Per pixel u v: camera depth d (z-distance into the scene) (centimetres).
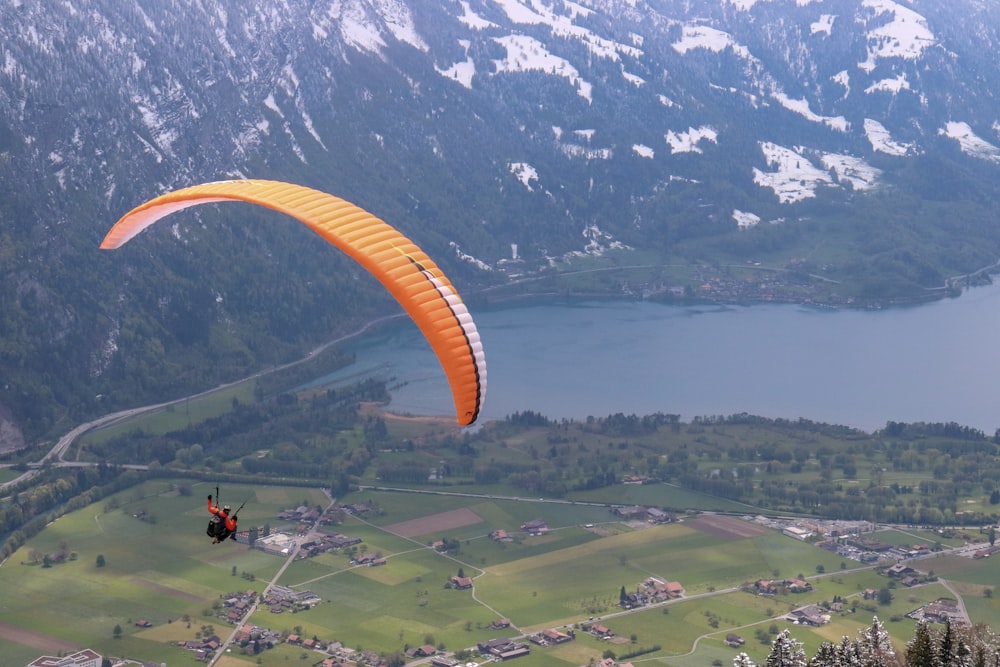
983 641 6819
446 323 4528
